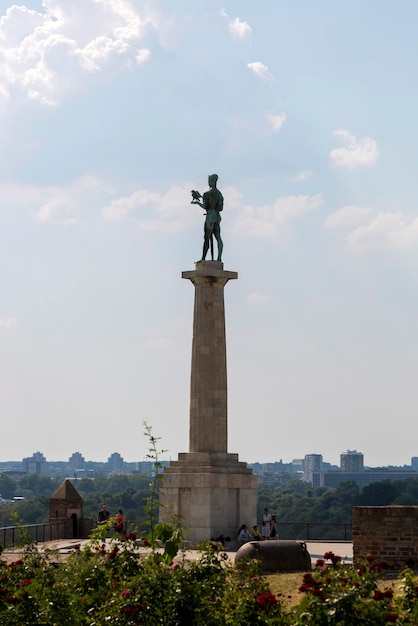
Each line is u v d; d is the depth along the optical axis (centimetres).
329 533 14762
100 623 3309
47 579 3616
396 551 4862
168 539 4106
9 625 3362
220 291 7788
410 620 3144
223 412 7662
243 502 7475
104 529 4062
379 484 18188
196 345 7712
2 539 7012
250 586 3500
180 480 7412
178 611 3275
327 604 3078
